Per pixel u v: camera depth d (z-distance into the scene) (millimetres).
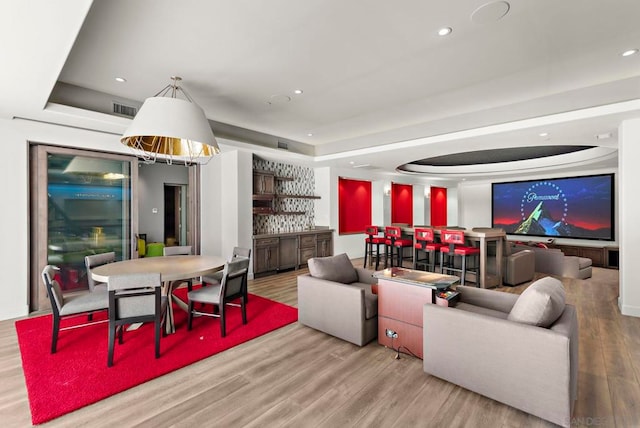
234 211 5789
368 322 3160
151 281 2754
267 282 5820
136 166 4938
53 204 4270
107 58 3014
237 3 2203
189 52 2918
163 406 2166
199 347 3066
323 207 8031
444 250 5621
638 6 2285
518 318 2162
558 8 2309
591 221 8414
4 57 2234
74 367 2662
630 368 2650
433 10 2320
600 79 3588
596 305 4430
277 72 3367
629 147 3857
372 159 6781
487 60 3131
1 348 3047
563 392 1879
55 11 1716
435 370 2471
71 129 4133
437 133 5152
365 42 2771
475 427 1940
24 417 2041
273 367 2699
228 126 5438
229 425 1976
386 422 1996
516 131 4426
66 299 3227
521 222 9922
